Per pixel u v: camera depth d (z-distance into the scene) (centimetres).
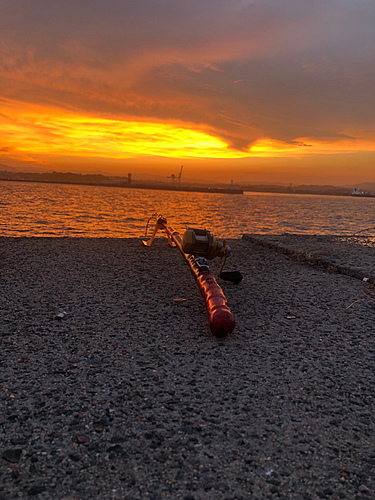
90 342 323
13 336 329
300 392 256
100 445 194
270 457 192
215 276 592
